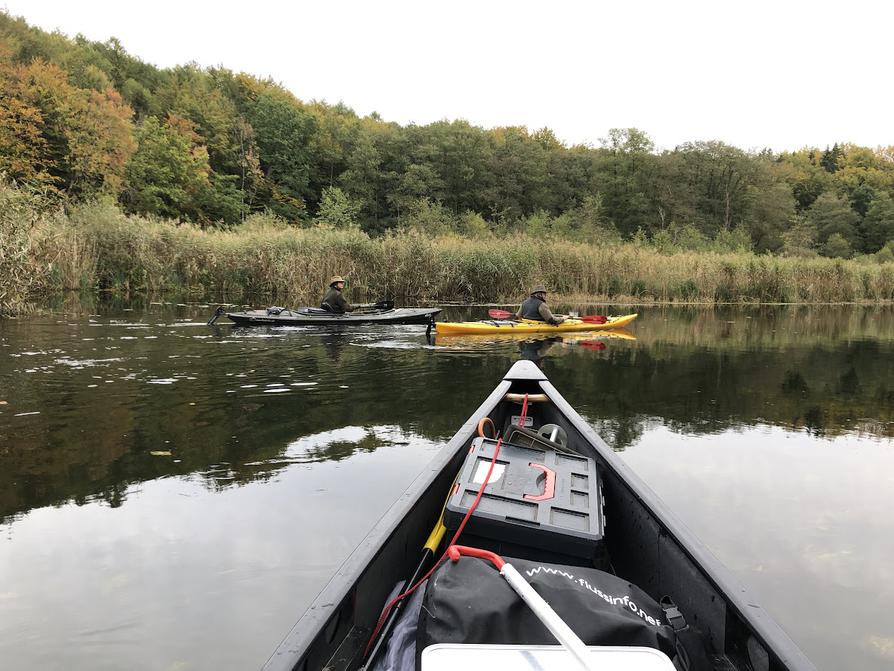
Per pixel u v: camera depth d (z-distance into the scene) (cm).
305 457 412
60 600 246
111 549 286
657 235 3719
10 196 1247
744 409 591
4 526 306
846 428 522
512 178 7331
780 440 484
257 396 579
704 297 2112
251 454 416
